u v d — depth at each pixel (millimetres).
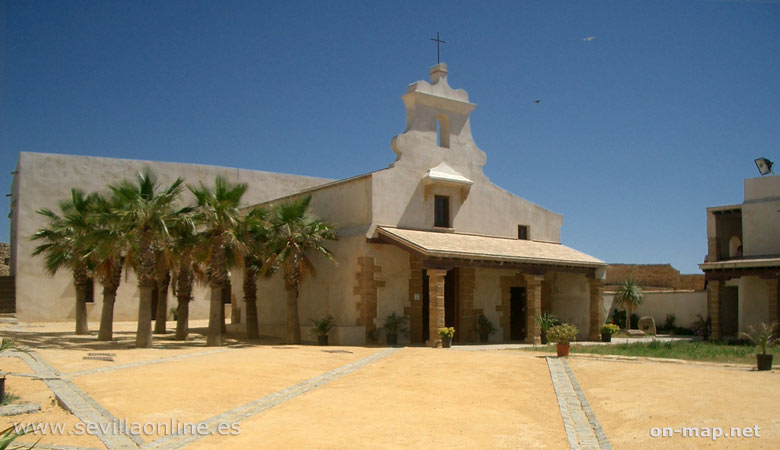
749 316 28469
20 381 13047
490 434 9664
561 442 9258
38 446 8758
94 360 16688
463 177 27094
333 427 10000
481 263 23922
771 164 31125
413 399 12180
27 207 33719
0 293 35250
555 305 30328
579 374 14898
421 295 25234
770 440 8594
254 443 9070
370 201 24297
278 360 17172
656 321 35688
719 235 32312
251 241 23406
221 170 39375
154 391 12320
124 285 36000
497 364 16469
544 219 30688
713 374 13922
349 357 18500
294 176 42188
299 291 27125
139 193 21047
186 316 25156
